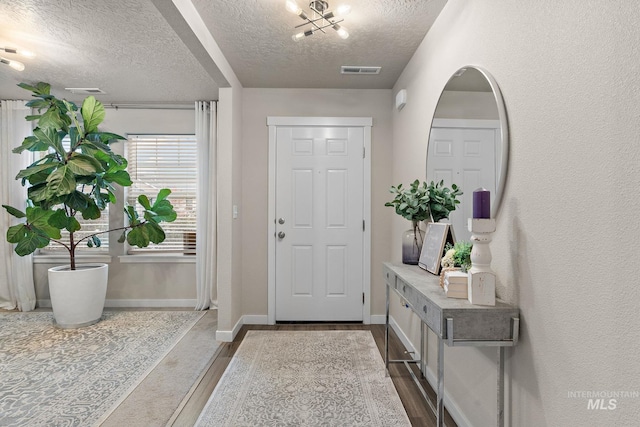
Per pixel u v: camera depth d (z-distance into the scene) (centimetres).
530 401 114
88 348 266
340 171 334
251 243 332
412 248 212
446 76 193
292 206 333
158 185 383
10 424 172
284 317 335
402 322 281
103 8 198
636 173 76
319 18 191
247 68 284
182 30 194
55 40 235
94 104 295
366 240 333
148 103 374
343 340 286
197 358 250
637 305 76
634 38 77
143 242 328
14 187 358
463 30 171
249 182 331
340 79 308
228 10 199
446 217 192
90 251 381
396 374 226
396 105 296
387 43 240
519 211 122
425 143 229
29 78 303
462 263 145
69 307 307
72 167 281
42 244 304
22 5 194
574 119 95
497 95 134
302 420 176
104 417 179
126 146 380
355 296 335
